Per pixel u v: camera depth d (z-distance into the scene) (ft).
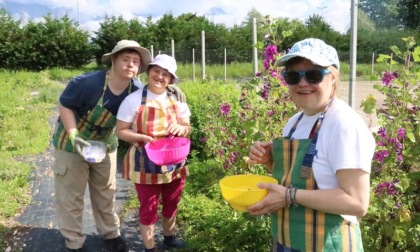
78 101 11.66
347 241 6.61
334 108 6.64
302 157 6.71
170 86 11.93
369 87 25.58
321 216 6.61
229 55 90.17
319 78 6.61
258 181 8.34
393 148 10.16
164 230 13.05
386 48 30.25
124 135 11.32
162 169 11.32
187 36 112.27
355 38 15.79
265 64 13.21
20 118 36.73
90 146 11.60
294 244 6.89
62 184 12.64
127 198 17.95
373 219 10.51
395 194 10.09
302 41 6.91
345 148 6.18
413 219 10.04
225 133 16.92
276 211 7.25
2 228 15.31
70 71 93.61
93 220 15.94
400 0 30.14
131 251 13.51
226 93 24.72
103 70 11.93
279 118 13.05
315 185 6.58
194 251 12.89
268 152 7.93
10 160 23.97
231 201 7.27
